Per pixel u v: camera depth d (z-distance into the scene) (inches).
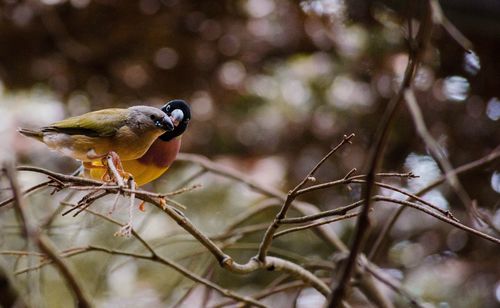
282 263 267.7
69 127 286.0
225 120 561.9
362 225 187.3
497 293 519.2
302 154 555.5
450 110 533.6
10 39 527.2
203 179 537.0
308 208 371.6
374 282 363.3
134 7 510.6
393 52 526.3
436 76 530.0
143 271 484.4
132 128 288.4
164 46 535.2
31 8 510.9
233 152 561.9
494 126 534.3
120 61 541.6
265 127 561.0
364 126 543.5
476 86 534.3
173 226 495.2
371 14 514.3
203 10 520.1
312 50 544.4
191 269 388.5
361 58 533.3
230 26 530.9
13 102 550.3
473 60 526.6
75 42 526.3
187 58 541.0
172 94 556.7
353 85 544.7
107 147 286.5
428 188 326.3
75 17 516.1
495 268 524.7
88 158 287.4
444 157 320.2
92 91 553.9
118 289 478.0
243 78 552.1
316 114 550.3
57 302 442.3
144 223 340.5
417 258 535.5
